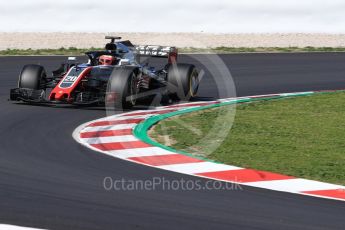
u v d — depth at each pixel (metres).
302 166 30.02
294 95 55.47
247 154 32.22
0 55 76.38
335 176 28.33
